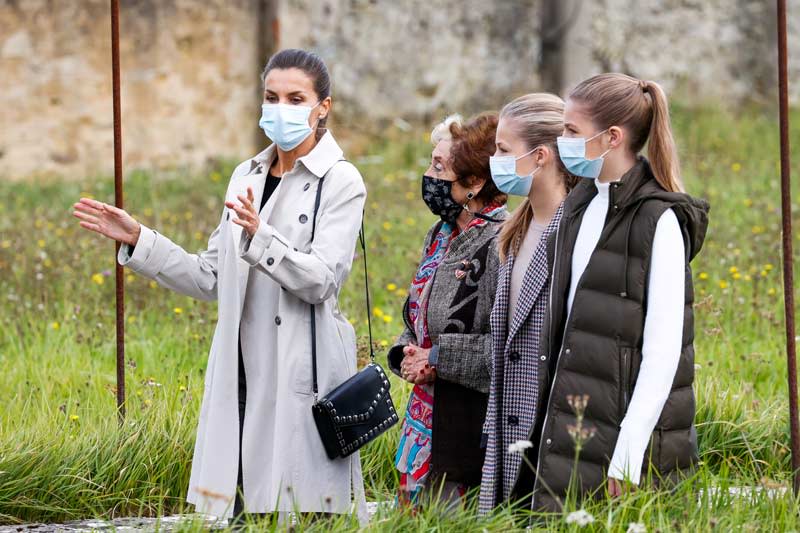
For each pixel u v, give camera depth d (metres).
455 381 7.54
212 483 7.56
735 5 32.19
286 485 7.47
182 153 27.09
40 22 25.69
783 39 8.21
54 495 8.64
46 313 14.02
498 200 7.82
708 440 9.79
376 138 28.81
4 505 8.46
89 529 8.26
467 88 29.97
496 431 7.25
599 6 31.02
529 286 7.20
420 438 7.80
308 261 7.34
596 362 6.68
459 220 7.91
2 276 15.55
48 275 15.44
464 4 29.80
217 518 7.47
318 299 7.48
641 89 6.91
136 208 21.09
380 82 28.89
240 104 27.80
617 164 6.88
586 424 6.70
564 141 6.92
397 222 19.61
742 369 11.90
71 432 9.52
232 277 7.66
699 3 31.81
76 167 26.12
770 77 32.34
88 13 26.08
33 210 21.08
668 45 31.66
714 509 7.41
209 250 8.16
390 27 28.94
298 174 7.77
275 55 7.84
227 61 27.56
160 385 10.62
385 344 11.97
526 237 7.48
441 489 7.37
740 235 18.23
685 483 6.86
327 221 7.62
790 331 8.27
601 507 6.71
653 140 6.82
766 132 28.78
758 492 8.08
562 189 7.37
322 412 7.49
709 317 13.55
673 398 6.67
